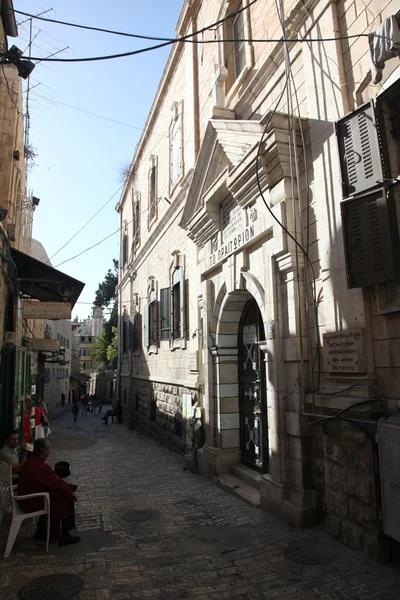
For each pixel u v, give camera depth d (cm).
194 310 1063
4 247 791
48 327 2673
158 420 1441
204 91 1099
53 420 2528
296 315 592
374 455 444
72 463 1073
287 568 430
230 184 746
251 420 822
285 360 609
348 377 496
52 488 517
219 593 385
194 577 418
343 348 500
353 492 469
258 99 775
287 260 604
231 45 941
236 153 745
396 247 438
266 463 737
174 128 1362
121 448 1334
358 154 482
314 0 585
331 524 507
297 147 609
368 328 474
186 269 1181
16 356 834
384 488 409
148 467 1003
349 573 413
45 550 492
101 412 3428
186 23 1221
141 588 396
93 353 5144
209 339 911
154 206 1634
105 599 375
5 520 596
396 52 428
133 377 1942
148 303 1678
